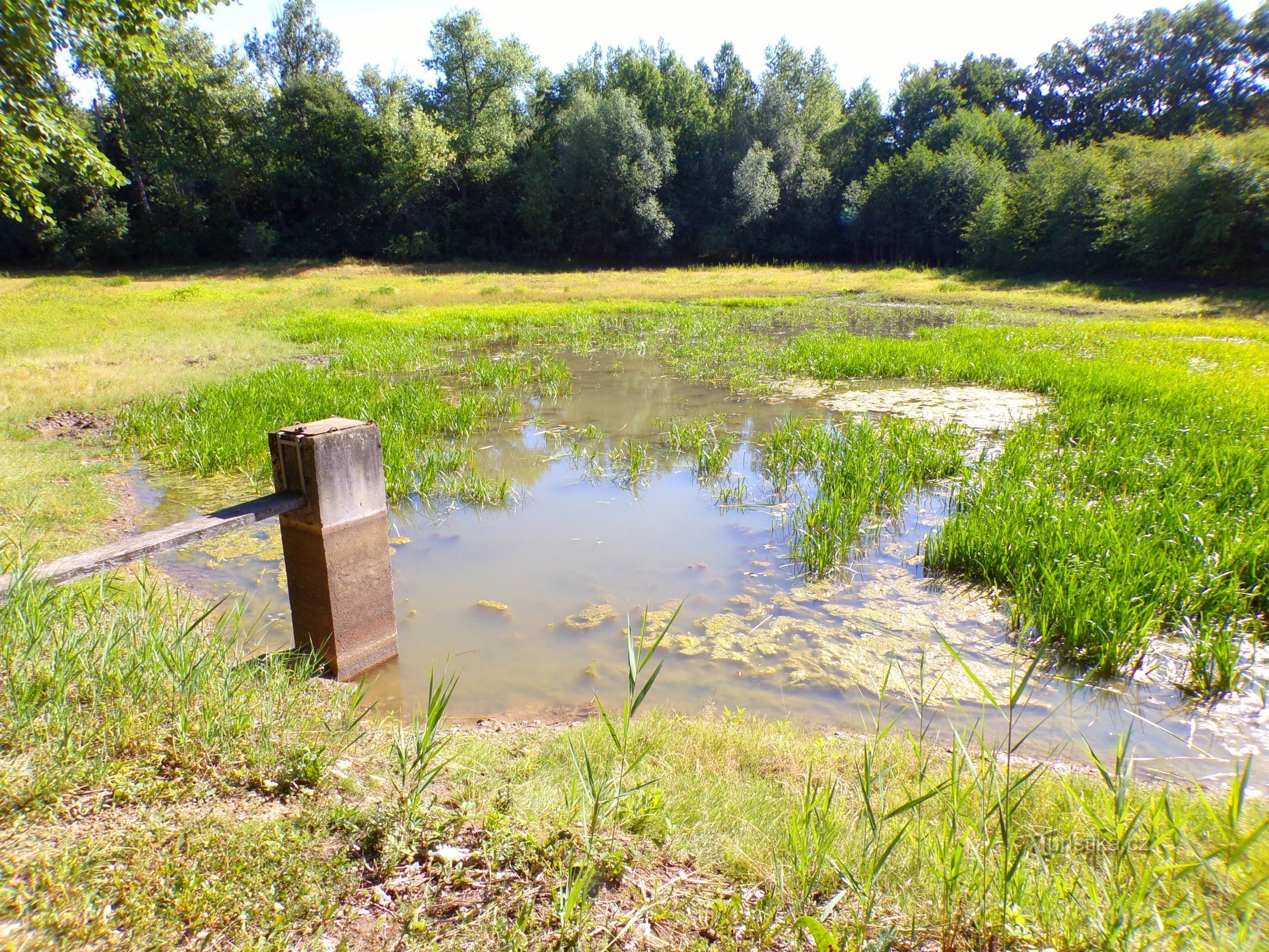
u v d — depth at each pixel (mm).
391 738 3541
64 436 10203
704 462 9367
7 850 2365
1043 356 14703
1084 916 2244
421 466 9203
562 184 48125
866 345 16672
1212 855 2256
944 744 4090
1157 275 30422
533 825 2777
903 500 8055
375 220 50188
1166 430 8875
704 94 54594
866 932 2262
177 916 2178
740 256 51188
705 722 4062
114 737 3008
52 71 11695
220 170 45750
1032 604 5527
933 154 46188
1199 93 50281
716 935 2266
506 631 5492
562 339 19688
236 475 8812
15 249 44281
